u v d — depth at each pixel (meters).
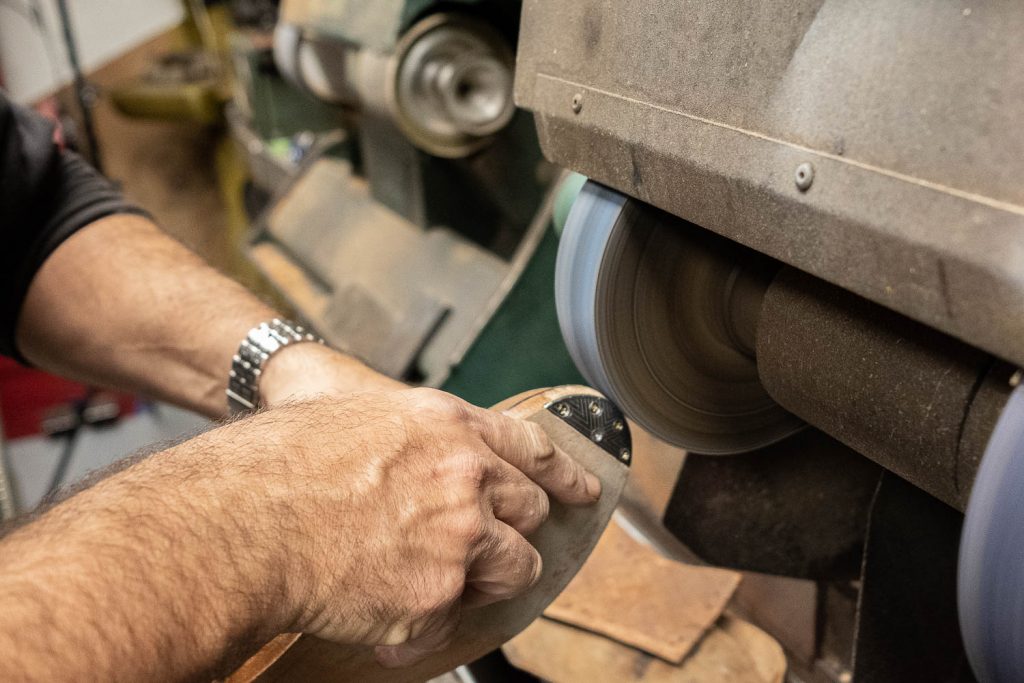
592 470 0.62
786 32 0.43
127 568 0.37
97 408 2.12
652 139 0.52
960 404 0.49
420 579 0.46
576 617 0.87
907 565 0.72
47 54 3.30
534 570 0.53
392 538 0.46
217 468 0.44
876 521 0.69
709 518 0.82
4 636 0.33
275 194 2.43
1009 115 0.34
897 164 0.38
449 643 0.58
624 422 0.63
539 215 1.43
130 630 0.36
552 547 0.60
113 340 0.86
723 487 0.81
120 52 3.33
